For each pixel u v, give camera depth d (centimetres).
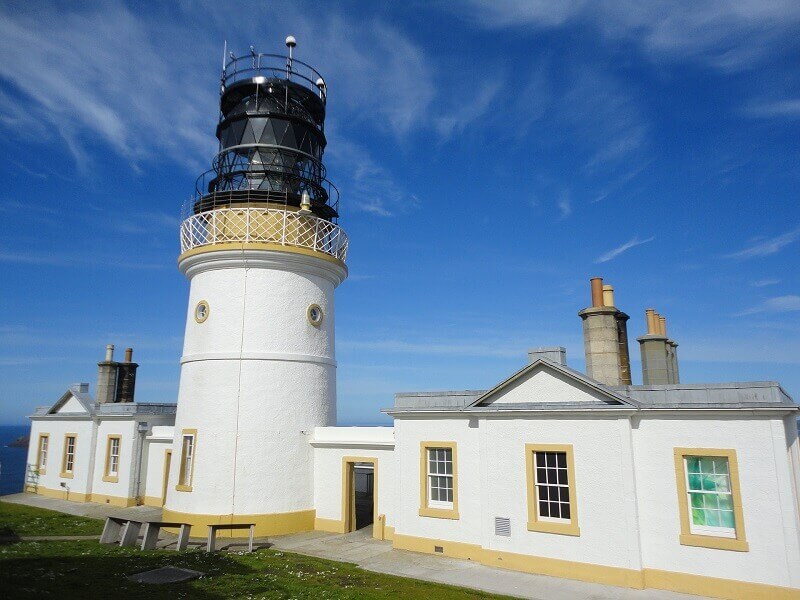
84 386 2781
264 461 1789
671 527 1215
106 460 2536
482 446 1476
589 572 1270
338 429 1873
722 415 1198
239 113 2025
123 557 1366
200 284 1941
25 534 1712
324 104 2192
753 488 1147
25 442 14375
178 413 1934
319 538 1728
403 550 1561
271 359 1852
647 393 1317
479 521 1463
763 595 1105
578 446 1334
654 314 1731
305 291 1962
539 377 1431
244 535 1733
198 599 1034
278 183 1972
